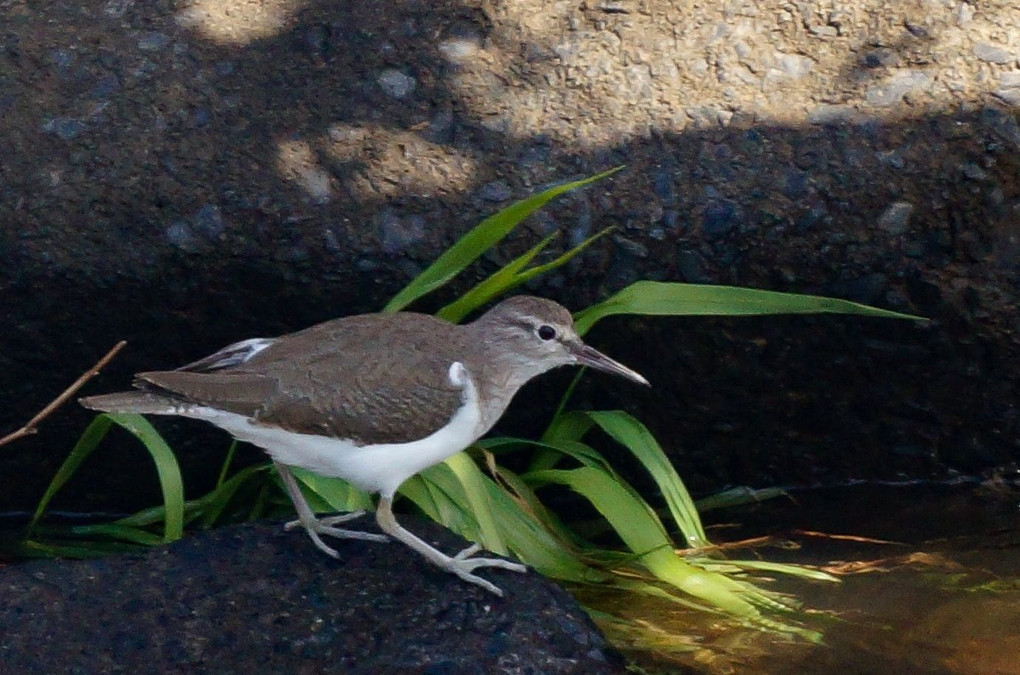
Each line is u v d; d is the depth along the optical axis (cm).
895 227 1081
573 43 1171
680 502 1062
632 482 1180
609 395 1141
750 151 1100
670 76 1148
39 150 1101
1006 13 1156
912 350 1108
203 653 833
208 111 1127
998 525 1114
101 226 1073
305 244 1073
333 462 897
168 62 1158
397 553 928
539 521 1057
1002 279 1088
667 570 1007
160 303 1086
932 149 1089
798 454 1170
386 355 902
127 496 1175
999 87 1112
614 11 1182
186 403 852
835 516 1141
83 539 1129
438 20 1184
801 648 948
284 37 1179
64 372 1109
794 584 1031
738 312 1018
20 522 1165
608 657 857
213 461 1150
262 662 828
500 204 1088
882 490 1174
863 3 1171
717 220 1076
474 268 1082
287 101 1139
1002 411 1134
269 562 910
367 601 877
